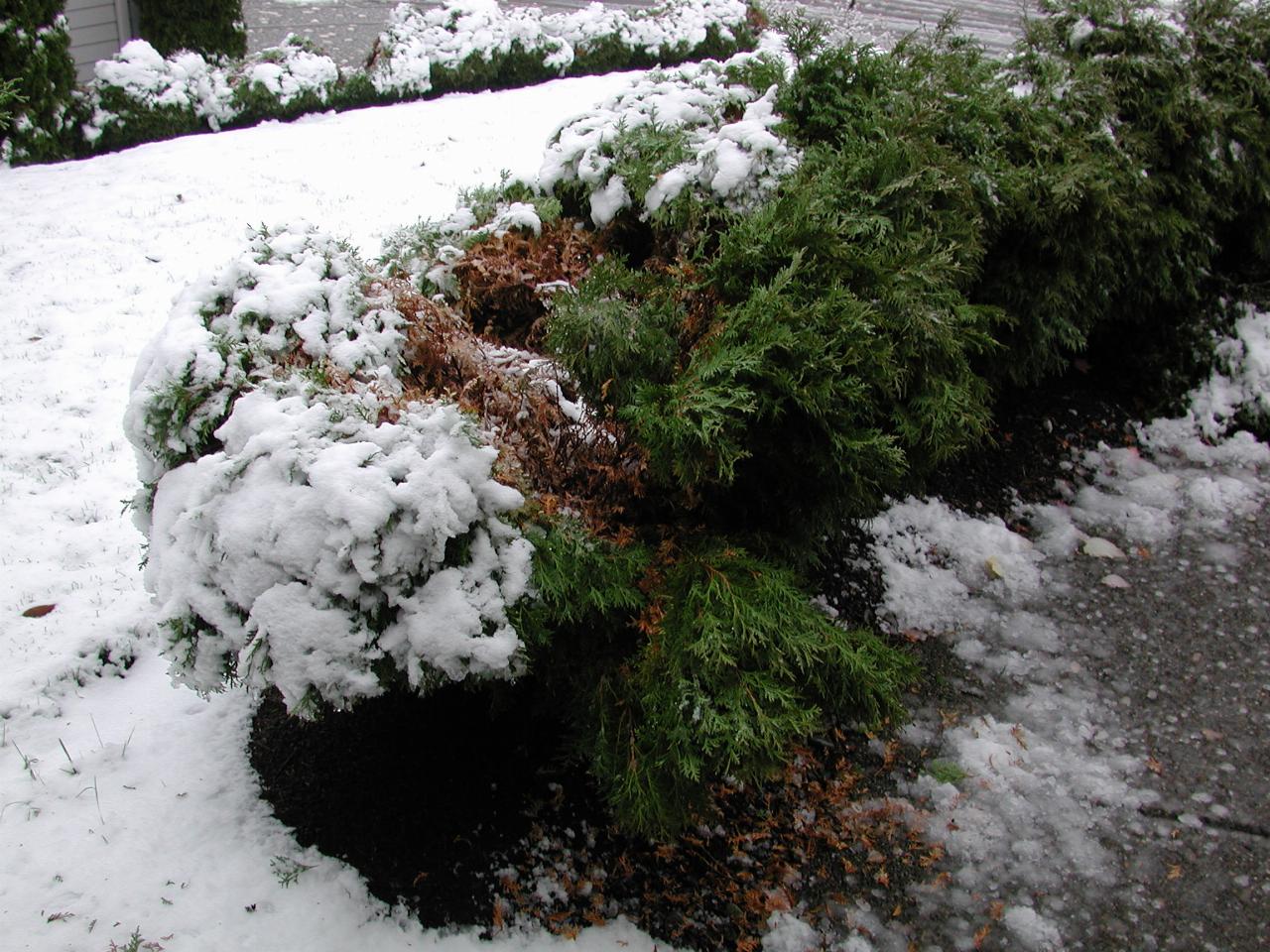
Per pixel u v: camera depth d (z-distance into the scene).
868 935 2.83
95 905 2.55
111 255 6.14
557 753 3.10
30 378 4.83
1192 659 3.92
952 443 3.45
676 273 3.19
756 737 2.48
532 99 9.92
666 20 11.45
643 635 2.74
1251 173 5.26
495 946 2.67
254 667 2.32
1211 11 5.50
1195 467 5.09
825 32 4.41
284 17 15.39
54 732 3.04
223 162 7.81
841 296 2.93
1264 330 5.38
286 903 2.64
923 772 3.36
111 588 3.59
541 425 2.94
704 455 2.69
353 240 6.39
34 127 7.89
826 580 4.06
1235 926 2.90
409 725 3.13
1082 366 5.63
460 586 2.41
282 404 2.55
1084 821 3.21
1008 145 4.48
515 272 3.56
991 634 3.99
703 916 2.84
